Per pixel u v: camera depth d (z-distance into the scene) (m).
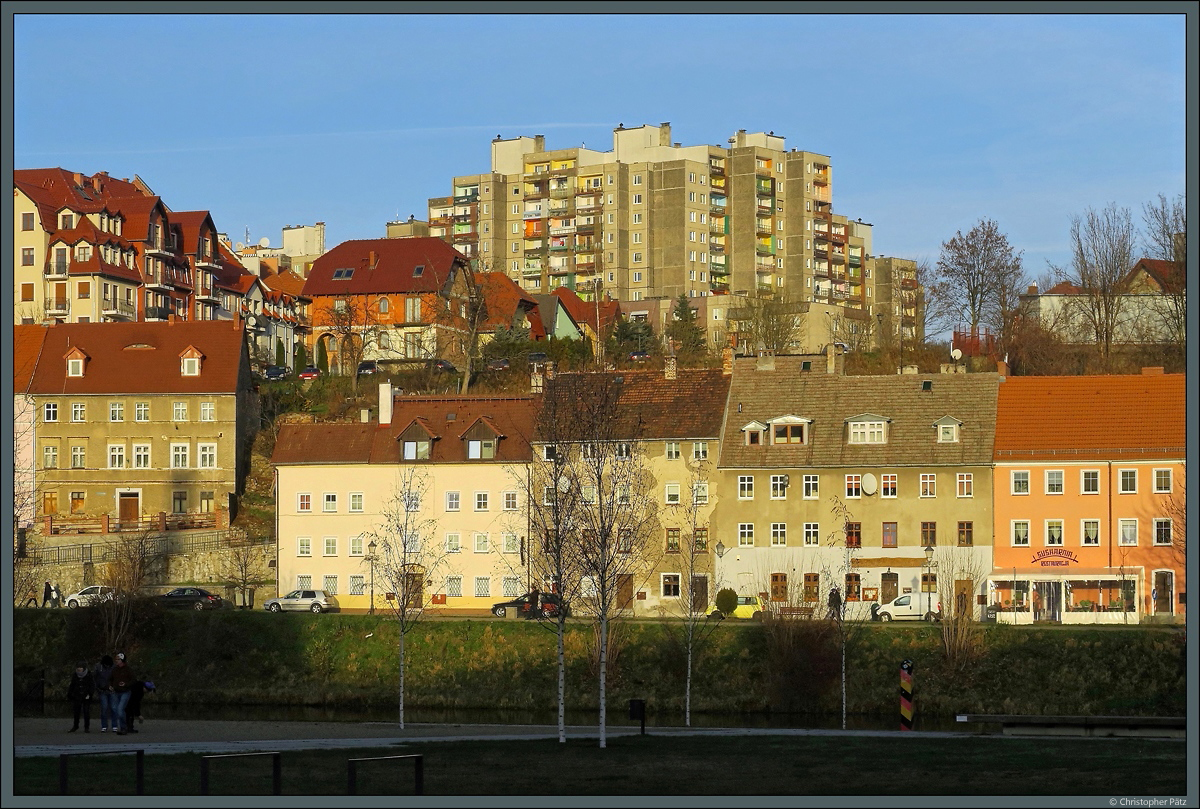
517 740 58.53
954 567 106.75
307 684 91.56
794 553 109.31
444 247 186.38
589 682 89.38
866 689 86.94
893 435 110.38
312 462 116.44
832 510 109.19
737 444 111.88
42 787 44.22
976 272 164.75
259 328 172.38
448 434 116.25
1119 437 106.75
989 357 136.62
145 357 136.00
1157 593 103.94
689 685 84.62
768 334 180.12
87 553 115.50
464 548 113.56
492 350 163.00
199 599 105.50
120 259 163.62
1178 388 108.94
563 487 100.38
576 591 78.00
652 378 117.25
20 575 105.88
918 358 152.25
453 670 91.31
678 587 109.81
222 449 133.25
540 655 90.94
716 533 110.44
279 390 149.88
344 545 115.81
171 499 133.12
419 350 174.50
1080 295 151.88
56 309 157.75
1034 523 106.75
